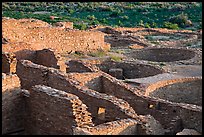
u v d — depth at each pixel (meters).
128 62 37.56
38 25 43.22
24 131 22.78
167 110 24.36
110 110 22.45
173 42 54.50
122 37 54.28
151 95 29.69
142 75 36.41
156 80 31.31
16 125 22.52
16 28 35.78
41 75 25.31
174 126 23.19
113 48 47.34
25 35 36.66
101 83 28.64
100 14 101.50
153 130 21.20
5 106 21.95
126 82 30.72
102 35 43.78
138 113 25.84
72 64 32.16
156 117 24.78
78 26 66.12
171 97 31.28
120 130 19.81
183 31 66.75
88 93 23.59
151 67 35.88
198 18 92.06
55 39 39.41
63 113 20.14
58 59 30.62
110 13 103.12
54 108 20.66
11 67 26.38
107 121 22.64
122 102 22.56
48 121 21.17
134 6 115.94
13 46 31.61
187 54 43.66
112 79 28.19
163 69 35.00
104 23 85.25
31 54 32.16
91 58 39.25
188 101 31.84
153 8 108.31
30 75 25.94
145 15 99.06
